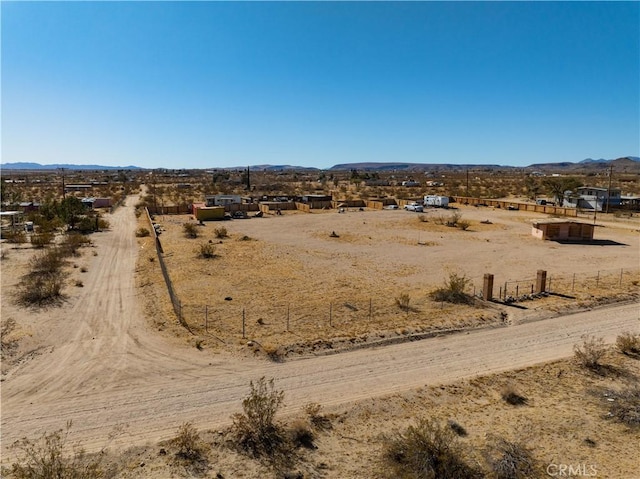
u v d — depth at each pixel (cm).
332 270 3803
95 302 2811
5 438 1425
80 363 1961
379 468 1261
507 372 1908
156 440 1419
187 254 4394
